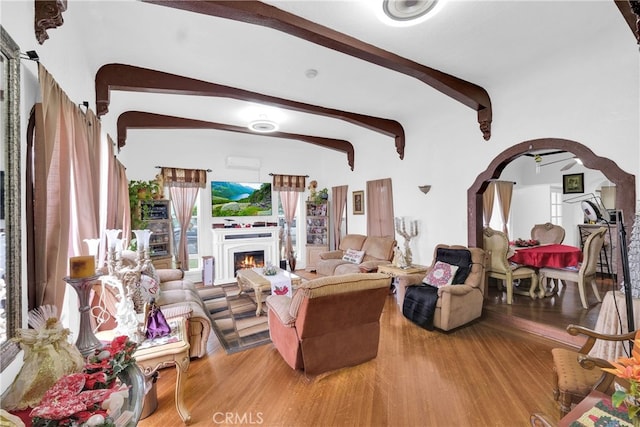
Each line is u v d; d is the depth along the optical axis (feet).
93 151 8.00
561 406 5.57
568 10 7.06
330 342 7.94
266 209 21.57
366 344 8.52
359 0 6.51
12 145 3.83
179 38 8.12
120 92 11.75
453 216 14.23
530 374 7.95
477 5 6.82
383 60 8.80
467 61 9.52
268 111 14.56
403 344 9.87
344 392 7.29
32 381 3.12
